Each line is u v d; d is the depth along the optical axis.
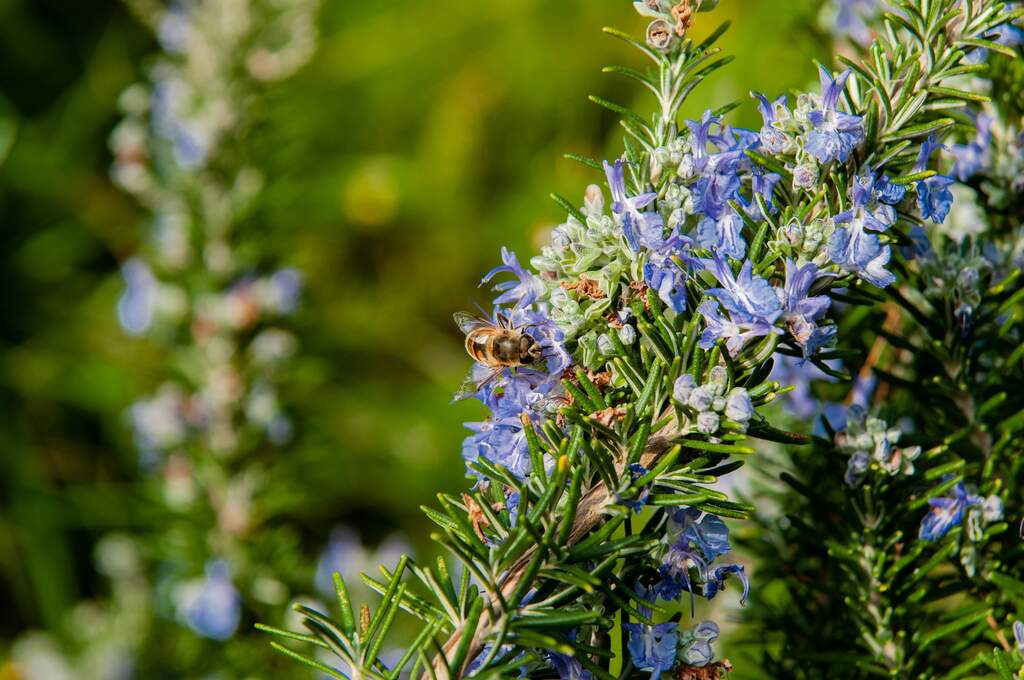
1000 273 0.61
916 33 0.56
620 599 0.54
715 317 0.54
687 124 0.55
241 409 1.00
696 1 0.56
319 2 1.12
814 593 0.63
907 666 0.59
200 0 1.08
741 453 0.54
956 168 0.61
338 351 1.49
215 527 0.95
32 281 1.54
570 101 1.54
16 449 1.42
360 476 1.39
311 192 1.53
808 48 0.70
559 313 0.56
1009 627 0.59
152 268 1.05
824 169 0.55
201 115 1.06
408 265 1.56
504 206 1.55
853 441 0.58
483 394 0.57
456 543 0.54
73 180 1.57
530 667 0.55
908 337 0.64
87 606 1.29
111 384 1.47
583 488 0.55
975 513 0.59
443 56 1.60
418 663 0.54
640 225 0.55
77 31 1.62
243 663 0.87
